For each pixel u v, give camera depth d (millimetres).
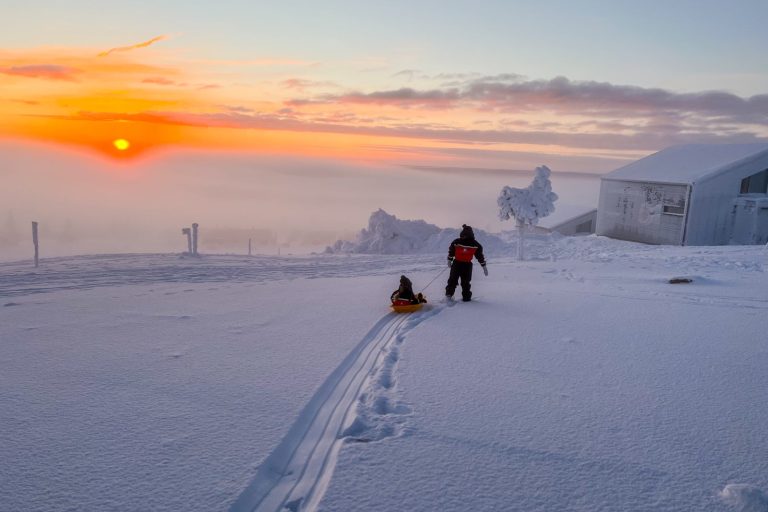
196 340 6887
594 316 8477
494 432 4066
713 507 3041
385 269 16562
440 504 3055
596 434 4051
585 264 16812
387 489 3213
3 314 8539
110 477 3361
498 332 7379
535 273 14586
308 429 4227
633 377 5445
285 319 8258
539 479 3355
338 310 9031
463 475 3391
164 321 8070
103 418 4305
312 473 3520
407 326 7820
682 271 14188
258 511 3062
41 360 5930
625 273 14133
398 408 4566
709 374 5559
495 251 25859
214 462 3559
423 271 15883
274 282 13023
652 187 32750
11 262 16438
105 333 7258
